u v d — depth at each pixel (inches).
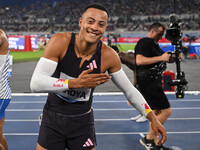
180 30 116.6
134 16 1683.1
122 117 216.4
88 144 83.3
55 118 80.5
